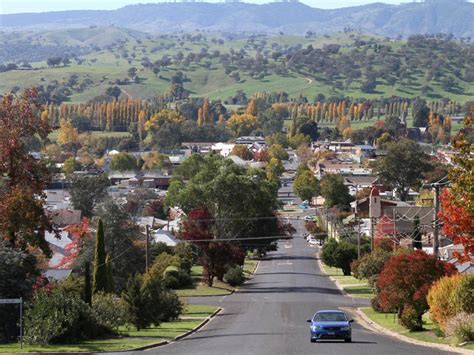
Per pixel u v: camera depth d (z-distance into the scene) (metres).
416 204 179.88
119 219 108.19
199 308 88.12
